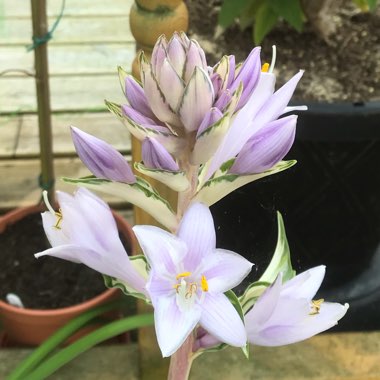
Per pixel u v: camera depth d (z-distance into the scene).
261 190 0.43
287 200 0.44
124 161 0.22
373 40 0.48
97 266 0.24
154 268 0.20
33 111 0.68
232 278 0.21
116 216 0.50
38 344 0.47
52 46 0.76
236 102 0.22
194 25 0.48
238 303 0.22
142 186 0.23
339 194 0.45
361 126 0.40
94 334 0.37
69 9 0.81
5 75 0.71
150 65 0.22
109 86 0.71
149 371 0.44
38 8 0.44
